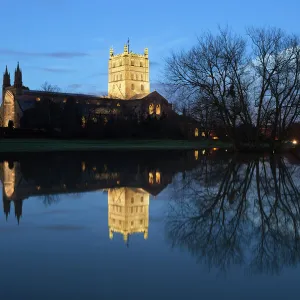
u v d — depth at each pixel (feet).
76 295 22.12
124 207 47.14
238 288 23.44
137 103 461.37
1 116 501.15
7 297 21.80
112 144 246.88
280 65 142.10
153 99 462.60
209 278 24.90
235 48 138.62
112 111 370.32
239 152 157.99
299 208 47.24
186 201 51.34
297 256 29.40
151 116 379.96
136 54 618.03
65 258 28.32
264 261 28.14
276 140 160.15
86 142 256.52
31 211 44.27
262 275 25.48
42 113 313.53
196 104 142.82
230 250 30.86
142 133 319.47
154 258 28.58
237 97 145.07
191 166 98.68
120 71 619.26
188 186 64.18
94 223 38.88
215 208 47.14
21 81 492.95
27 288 23.07
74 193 56.80
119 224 38.52
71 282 23.98
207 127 192.54
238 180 71.77
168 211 45.21
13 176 75.46
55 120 301.02
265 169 91.30
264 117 153.07
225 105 145.89
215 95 142.51
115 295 22.17
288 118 175.63
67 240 32.83
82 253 29.48
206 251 30.30
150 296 22.12
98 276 24.99
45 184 65.16
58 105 317.01
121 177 75.36
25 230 36.06
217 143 275.59
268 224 39.42
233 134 156.66
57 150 177.37
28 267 26.48
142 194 56.44
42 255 28.96
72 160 117.29
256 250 30.91
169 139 322.14
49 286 23.34
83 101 416.05
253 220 41.19
